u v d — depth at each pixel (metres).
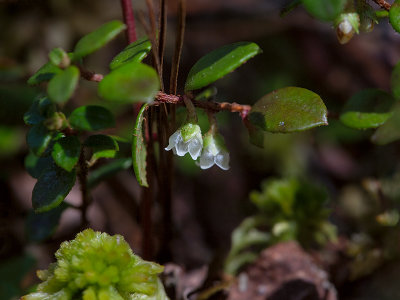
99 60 0.24
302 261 0.17
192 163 0.23
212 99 0.15
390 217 0.18
